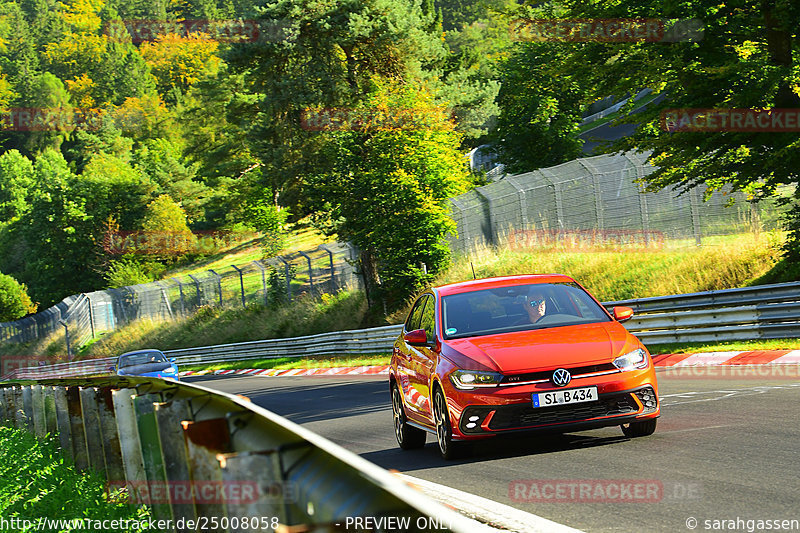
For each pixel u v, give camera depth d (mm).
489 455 19328
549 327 20031
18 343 176000
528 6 45844
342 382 54812
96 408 18047
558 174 71188
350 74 96625
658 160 44625
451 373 18641
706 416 21359
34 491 17547
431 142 77062
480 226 77688
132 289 146125
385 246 77375
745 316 39094
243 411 8992
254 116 133750
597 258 62250
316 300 102438
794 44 41469
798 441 16844
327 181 81062
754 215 54031
